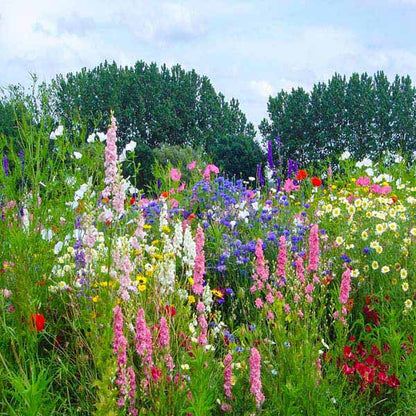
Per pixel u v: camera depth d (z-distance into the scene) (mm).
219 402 3035
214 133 42625
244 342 3533
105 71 41469
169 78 43875
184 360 3119
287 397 3072
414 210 6176
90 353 3461
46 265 4039
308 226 6047
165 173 8297
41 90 4898
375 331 4453
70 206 4715
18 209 4301
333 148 36281
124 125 40031
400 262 5164
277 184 8750
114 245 3422
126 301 3348
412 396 3482
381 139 36281
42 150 4469
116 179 3191
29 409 2635
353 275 5055
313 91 37812
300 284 4074
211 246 5840
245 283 5199
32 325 3248
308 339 3588
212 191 7773
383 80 37719
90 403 3170
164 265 3418
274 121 38094
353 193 8156
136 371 3125
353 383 3758
